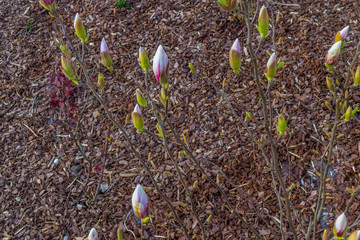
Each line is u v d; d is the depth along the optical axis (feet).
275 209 8.65
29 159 10.71
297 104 10.77
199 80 11.96
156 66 4.42
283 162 9.57
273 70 4.62
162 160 10.12
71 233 8.97
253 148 9.92
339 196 8.62
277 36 12.64
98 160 10.39
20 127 11.59
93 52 13.41
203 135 10.53
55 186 9.95
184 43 13.12
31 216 9.41
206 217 8.75
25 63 13.53
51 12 5.61
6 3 15.98
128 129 11.00
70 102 11.87
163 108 11.41
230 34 13.01
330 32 12.37
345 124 9.98
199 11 13.98
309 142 9.82
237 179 9.39
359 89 10.73
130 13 14.47
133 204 4.18
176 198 9.24
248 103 11.03
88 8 15.02
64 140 11.04
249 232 8.37
